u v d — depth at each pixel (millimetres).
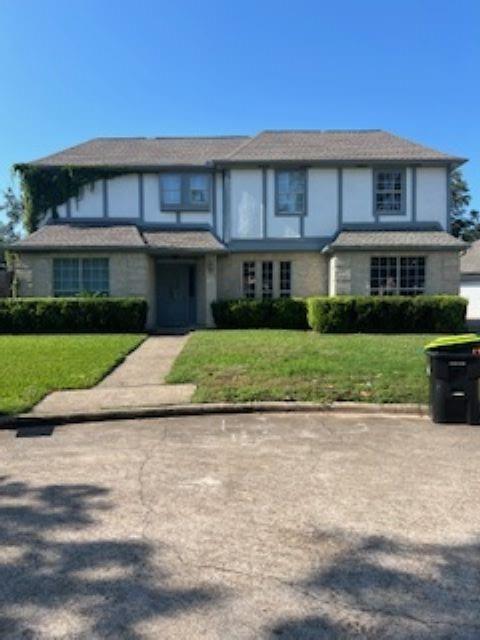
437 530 3816
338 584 3135
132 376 9719
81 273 18359
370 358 10258
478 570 3279
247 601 2973
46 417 7055
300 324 18422
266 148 20547
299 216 19844
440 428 6652
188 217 20297
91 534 3799
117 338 14742
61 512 4180
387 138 21500
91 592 3072
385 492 4535
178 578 3215
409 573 3248
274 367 9508
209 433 6488
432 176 19875
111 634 2697
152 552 3531
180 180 20281
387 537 3717
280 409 7551
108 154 21312
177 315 20359
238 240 19891
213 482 4812
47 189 20156
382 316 16438
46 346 12977
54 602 2979
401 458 5453
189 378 9109
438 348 6852
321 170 19828
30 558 3465
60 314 16953
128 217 20219
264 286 20078
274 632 2699
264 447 5875
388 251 18297
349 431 6516
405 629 2711
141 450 5824
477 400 6809
